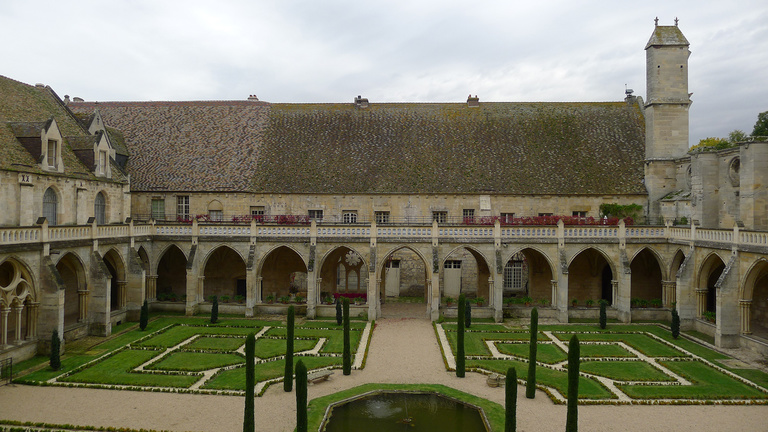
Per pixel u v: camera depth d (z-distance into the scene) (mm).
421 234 46812
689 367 32625
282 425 23688
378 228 46969
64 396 27172
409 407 26438
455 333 41250
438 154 56125
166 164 55844
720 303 37062
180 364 32531
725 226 44875
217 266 54312
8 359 31562
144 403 26266
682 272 42031
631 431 23375
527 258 53531
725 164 44844
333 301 48750
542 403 26625
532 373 27156
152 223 48688
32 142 39500
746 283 36500
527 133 58312
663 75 52656
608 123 59156
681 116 52562
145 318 41719
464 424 24359
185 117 61719
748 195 40344
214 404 26234
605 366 32750
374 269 45750
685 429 23672
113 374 30578
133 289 44906
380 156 56094
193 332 40969
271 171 54750
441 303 52375
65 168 42312
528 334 41094
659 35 52906
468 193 52469
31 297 34000
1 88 43500
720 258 39625
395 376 30859
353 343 38062
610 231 46344
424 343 38281
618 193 52312
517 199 52938
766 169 39812
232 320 45719
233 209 53656
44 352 34312
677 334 39844
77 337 38375
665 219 48250
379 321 45625
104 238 41438
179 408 25656
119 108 63031
